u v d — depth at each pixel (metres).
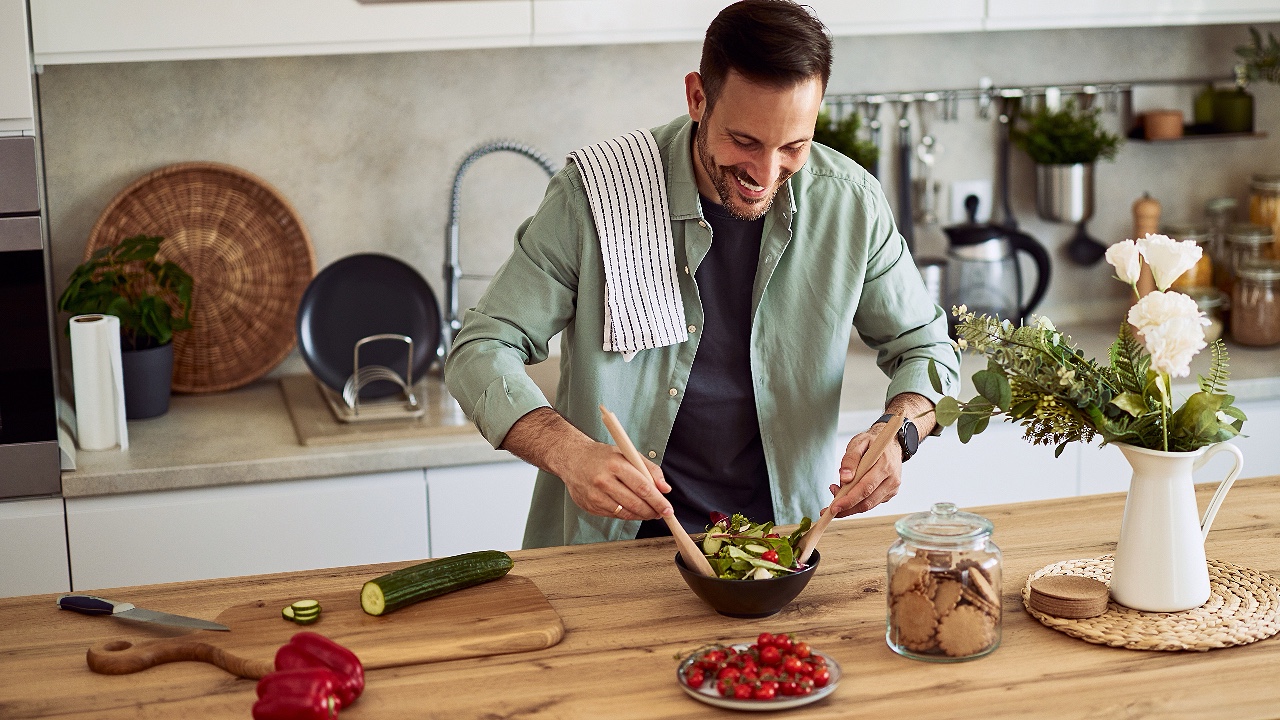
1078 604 1.32
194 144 2.79
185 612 1.40
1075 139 3.01
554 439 1.48
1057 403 1.34
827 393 1.78
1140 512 1.34
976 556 1.25
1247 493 1.77
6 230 2.23
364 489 2.42
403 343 2.75
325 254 2.90
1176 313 1.23
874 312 1.79
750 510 1.81
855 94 3.05
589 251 1.67
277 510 2.39
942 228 3.01
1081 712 1.14
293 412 2.62
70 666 1.27
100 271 2.70
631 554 1.58
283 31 2.41
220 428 2.57
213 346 2.84
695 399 1.75
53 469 2.29
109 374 2.40
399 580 1.37
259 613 1.38
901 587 1.26
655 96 2.99
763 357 1.75
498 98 2.91
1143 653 1.26
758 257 1.71
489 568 1.45
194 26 2.37
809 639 1.31
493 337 1.65
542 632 1.30
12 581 2.31
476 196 2.95
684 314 1.71
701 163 1.64
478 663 1.27
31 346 2.26
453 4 2.46
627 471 1.37
